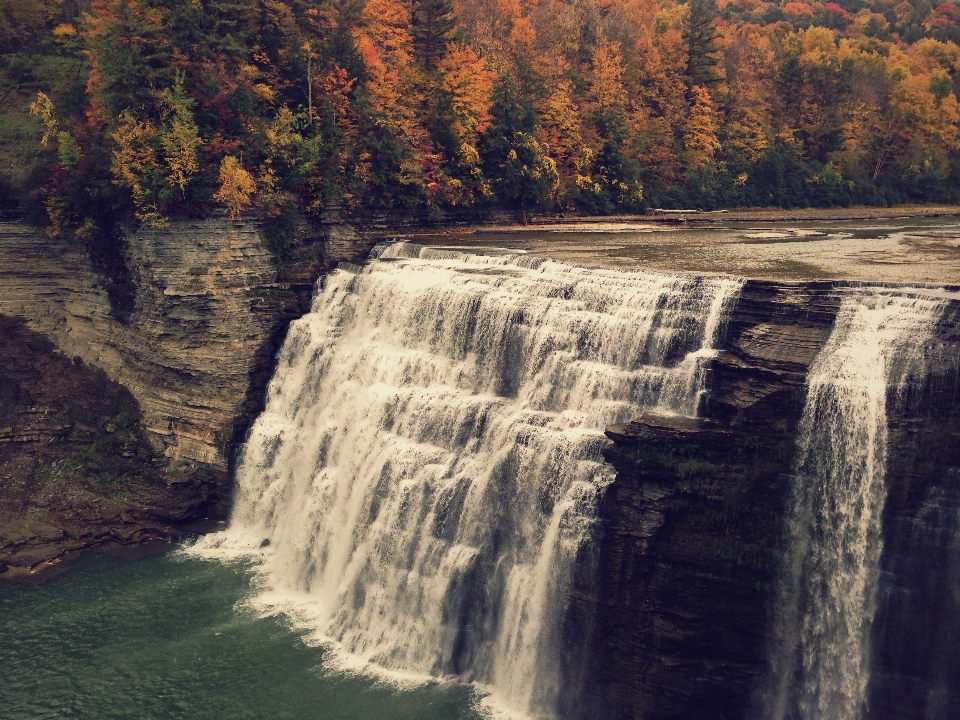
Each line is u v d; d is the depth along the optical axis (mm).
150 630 50781
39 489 64312
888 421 38000
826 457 39062
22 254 69875
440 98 89062
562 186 99500
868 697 38250
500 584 46469
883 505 37750
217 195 63844
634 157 112250
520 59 103562
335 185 72500
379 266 67062
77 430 67625
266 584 55969
